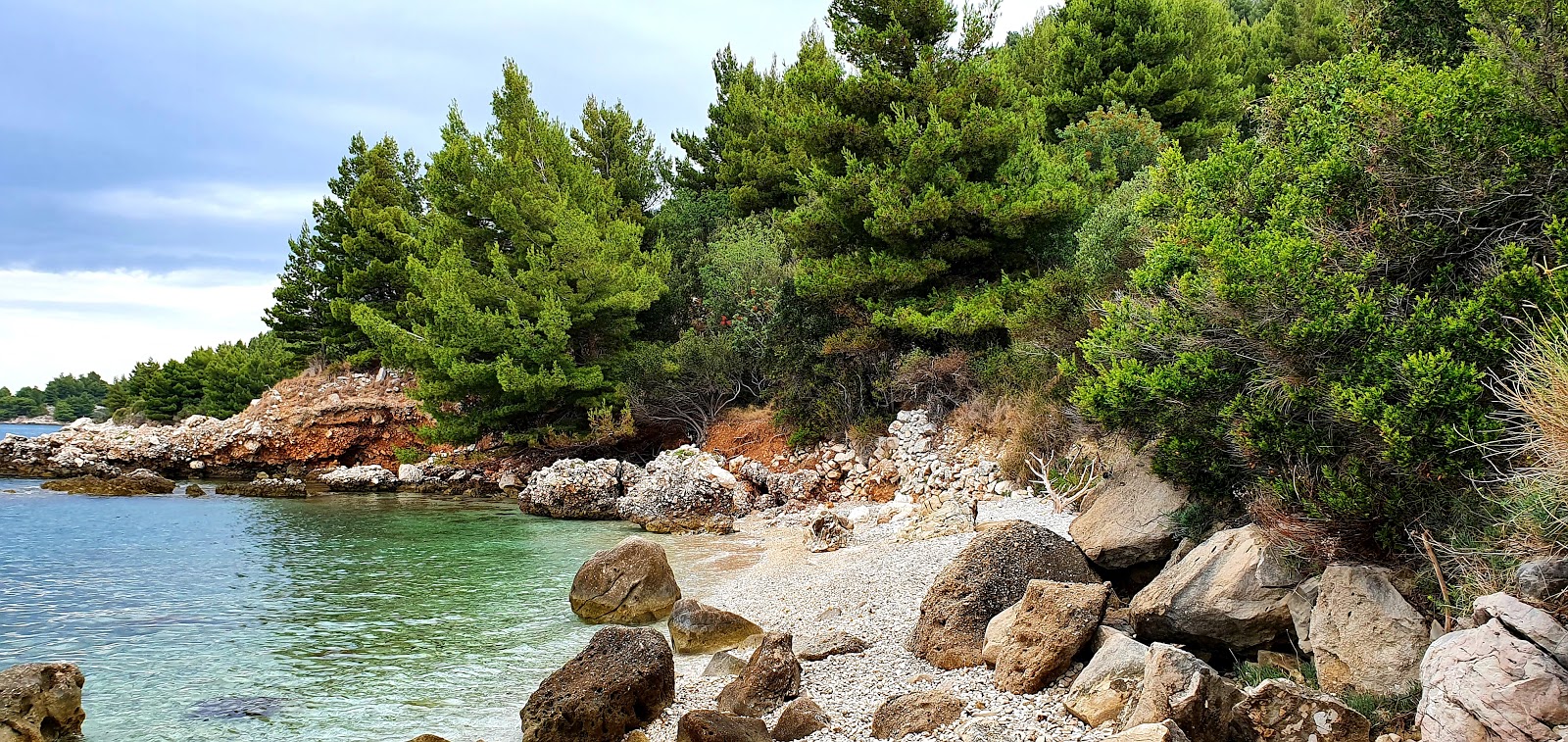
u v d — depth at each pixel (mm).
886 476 25766
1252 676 8086
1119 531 11375
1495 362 7430
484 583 17547
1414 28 14516
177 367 76375
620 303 33781
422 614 14984
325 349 48656
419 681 11336
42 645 12852
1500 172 8328
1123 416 10797
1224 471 10039
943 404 26328
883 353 27250
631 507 27344
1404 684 6930
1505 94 8422
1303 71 13617
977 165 25625
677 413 34875
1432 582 7484
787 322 29844
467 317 32031
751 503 27750
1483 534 7059
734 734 8039
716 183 48906
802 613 14086
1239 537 9039
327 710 10266
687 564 19672
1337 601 7566
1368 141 9406
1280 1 38031
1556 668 5285
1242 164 11617
